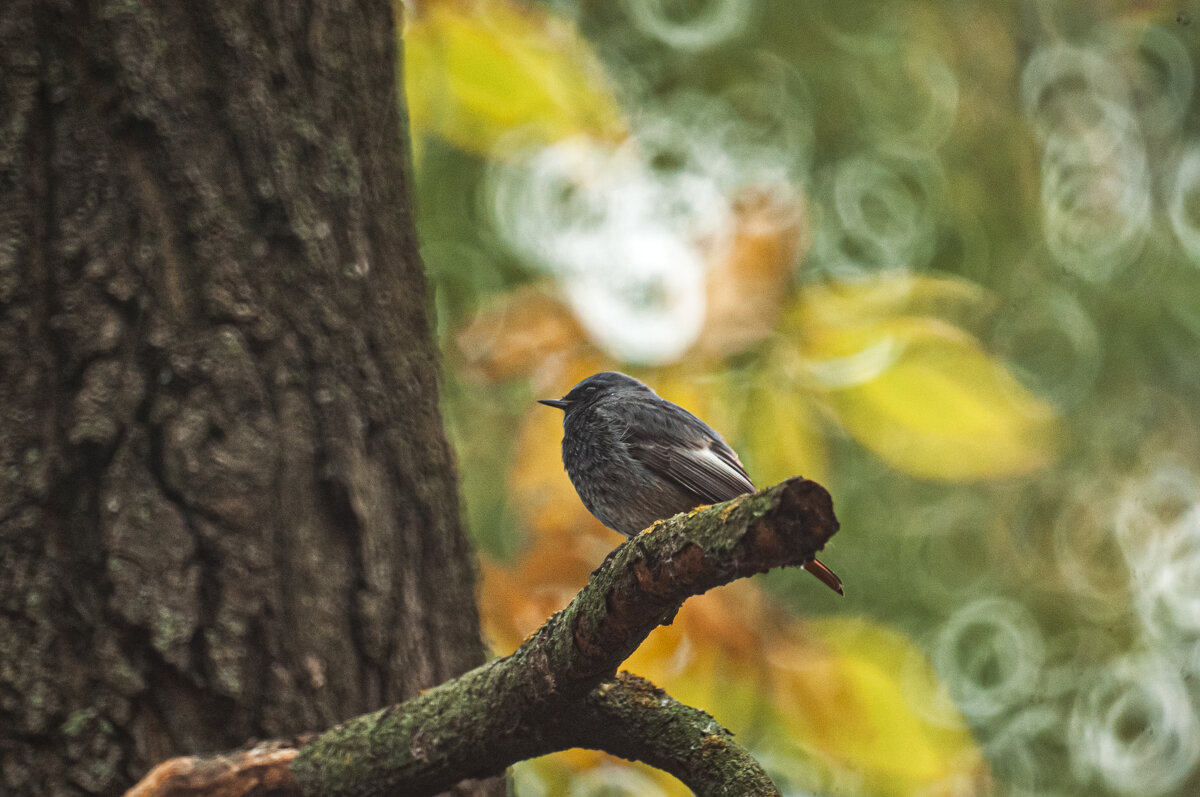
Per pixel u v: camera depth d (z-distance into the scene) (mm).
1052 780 14492
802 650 6324
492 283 11211
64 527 5648
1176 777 14602
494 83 6613
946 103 14680
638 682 5555
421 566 6430
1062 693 14812
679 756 5316
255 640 5715
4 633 5449
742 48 13828
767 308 6289
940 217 14062
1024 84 15508
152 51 6219
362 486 6188
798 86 13977
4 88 6090
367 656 5988
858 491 14164
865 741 6008
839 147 13922
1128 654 14969
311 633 5855
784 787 6316
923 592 14414
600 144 7262
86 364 5828
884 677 6098
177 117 6203
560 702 5000
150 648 5520
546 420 7160
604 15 13500
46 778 5285
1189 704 14844
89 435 5711
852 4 14492
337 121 6672
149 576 5613
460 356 7102
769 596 6590
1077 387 15172
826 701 6070
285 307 6223
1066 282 14828
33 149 6059
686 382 6355
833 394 5812
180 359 5926
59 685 5418
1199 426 15188
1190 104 16234
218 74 6344
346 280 6465
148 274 5992
